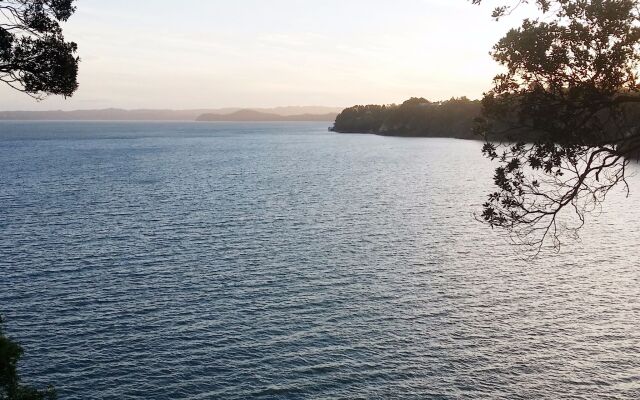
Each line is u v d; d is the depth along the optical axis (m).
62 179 110.50
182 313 37.56
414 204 83.62
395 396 28.53
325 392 28.70
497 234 62.31
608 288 44.12
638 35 12.45
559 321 37.53
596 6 12.68
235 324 35.97
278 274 46.28
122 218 69.31
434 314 38.34
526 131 13.66
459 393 28.95
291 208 78.31
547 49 13.01
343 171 131.88
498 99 13.96
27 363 30.58
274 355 32.09
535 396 28.88
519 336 35.22
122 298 40.12
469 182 112.00
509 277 46.66
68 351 32.03
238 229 63.31
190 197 88.00
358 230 63.72
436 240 59.25
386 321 37.00
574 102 13.13
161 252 52.69
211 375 29.95
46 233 60.12
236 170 132.50
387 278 45.81
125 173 123.25
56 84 15.52
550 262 51.22
